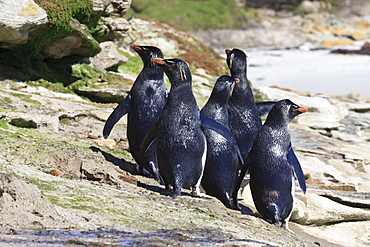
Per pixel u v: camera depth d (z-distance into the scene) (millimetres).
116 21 21234
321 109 25297
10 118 13102
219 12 73688
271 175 10688
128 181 11125
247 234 8656
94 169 10812
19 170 9797
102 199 9086
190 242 7391
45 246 6656
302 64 51812
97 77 19656
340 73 45906
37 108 14523
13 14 15422
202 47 34031
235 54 13461
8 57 17047
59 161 11047
